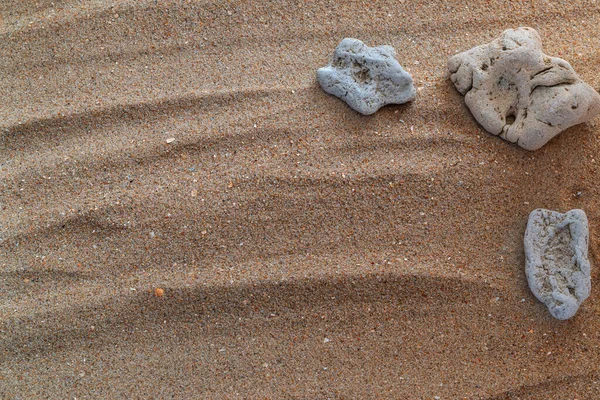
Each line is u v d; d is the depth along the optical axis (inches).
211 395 21.0
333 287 21.5
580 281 21.2
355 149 22.2
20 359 21.4
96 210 21.9
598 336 21.5
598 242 21.9
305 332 21.4
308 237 21.8
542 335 21.4
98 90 23.1
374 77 22.2
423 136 22.2
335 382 21.1
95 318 21.5
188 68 23.2
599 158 22.2
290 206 21.9
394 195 21.9
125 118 22.7
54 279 21.8
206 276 21.6
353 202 21.9
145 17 23.6
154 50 23.4
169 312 21.5
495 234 21.9
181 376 21.2
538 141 21.8
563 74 21.7
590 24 23.5
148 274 21.6
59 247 21.9
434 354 21.3
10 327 21.5
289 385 21.1
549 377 21.2
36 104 23.1
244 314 21.5
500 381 21.1
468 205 22.0
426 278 21.5
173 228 21.8
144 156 22.3
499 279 21.6
